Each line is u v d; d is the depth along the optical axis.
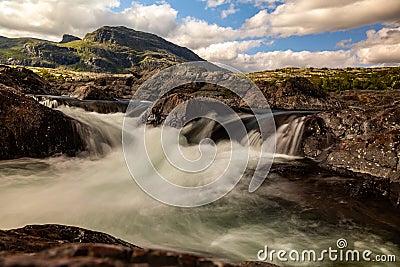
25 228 4.03
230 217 7.64
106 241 4.42
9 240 3.09
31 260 1.70
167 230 6.82
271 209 8.17
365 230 7.12
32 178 9.49
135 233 6.60
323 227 7.25
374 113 13.38
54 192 8.48
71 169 10.80
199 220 7.39
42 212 7.16
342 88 60.88
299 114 17.28
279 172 11.09
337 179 10.48
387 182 9.95
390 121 12.34
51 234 4.00
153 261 1.86
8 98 11.32
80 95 27.48
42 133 11.49
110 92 45.19
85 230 4.47
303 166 11.88
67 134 12.29
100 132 13.54
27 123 11.22
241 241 6.52
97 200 8.02
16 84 25.23
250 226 7.22
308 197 9.01
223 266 1.93
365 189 9.46
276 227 7.22
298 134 14.23
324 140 13.57
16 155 10.70
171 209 7.75
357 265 5.73
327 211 8.10
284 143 14.42
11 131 10.78
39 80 29.97
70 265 1.65
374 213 8.01
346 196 9.05
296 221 7.56
